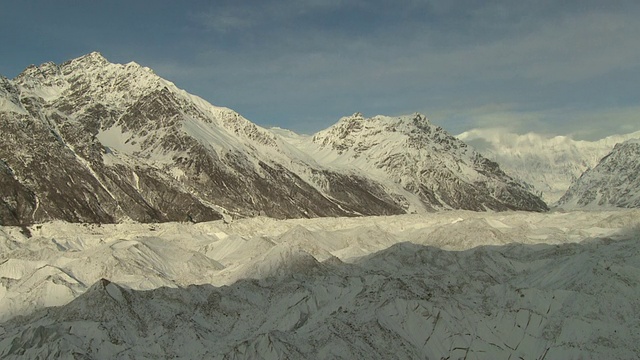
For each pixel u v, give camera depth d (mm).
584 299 125438
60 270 167500
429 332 122375
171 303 142500
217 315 143500
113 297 137000
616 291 125312
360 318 122875
